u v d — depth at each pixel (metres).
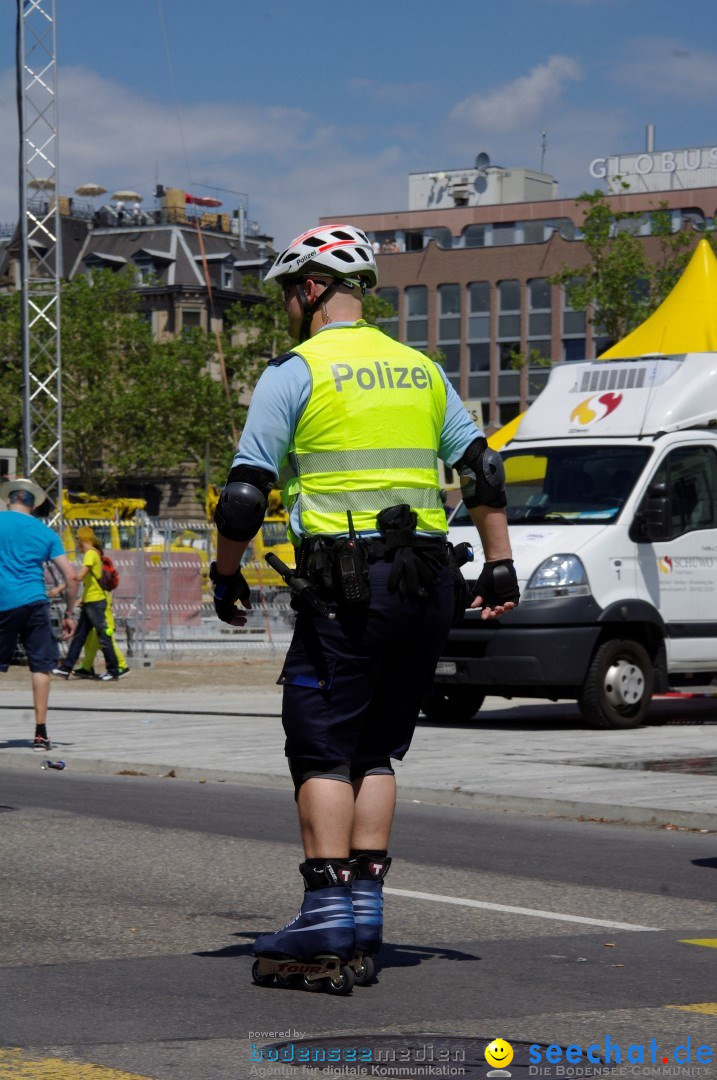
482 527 10.92
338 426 10.24
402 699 10.52
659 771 23.12
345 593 9.95
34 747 25.95
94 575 46.34
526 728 30.56
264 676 48.69
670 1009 10.02
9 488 25.72
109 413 158.38
